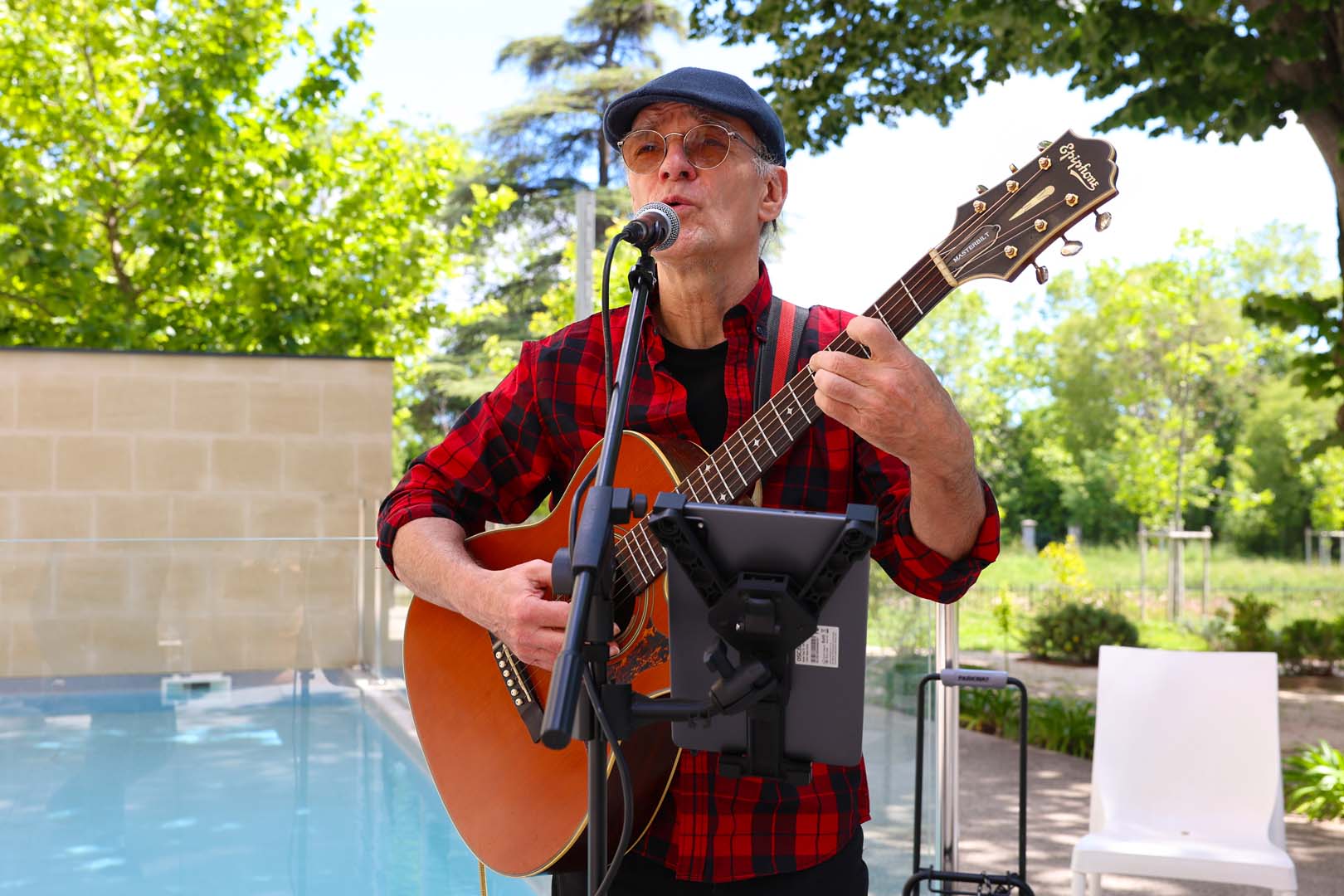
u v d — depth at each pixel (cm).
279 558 450
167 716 441
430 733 234
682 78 199
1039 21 698
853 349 177
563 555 147
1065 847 568
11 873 392
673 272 200
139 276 1202
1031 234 166
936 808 345
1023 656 1336
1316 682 1120
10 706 435
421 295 1467
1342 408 814
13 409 862
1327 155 695
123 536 876
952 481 162
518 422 227
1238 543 3666
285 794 437
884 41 877
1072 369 3775
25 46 1129
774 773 151
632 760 188
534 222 2533
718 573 146
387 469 921
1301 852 557
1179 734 429
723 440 205
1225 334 2583
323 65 1221
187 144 1152
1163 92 678
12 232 1096
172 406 888
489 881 398
